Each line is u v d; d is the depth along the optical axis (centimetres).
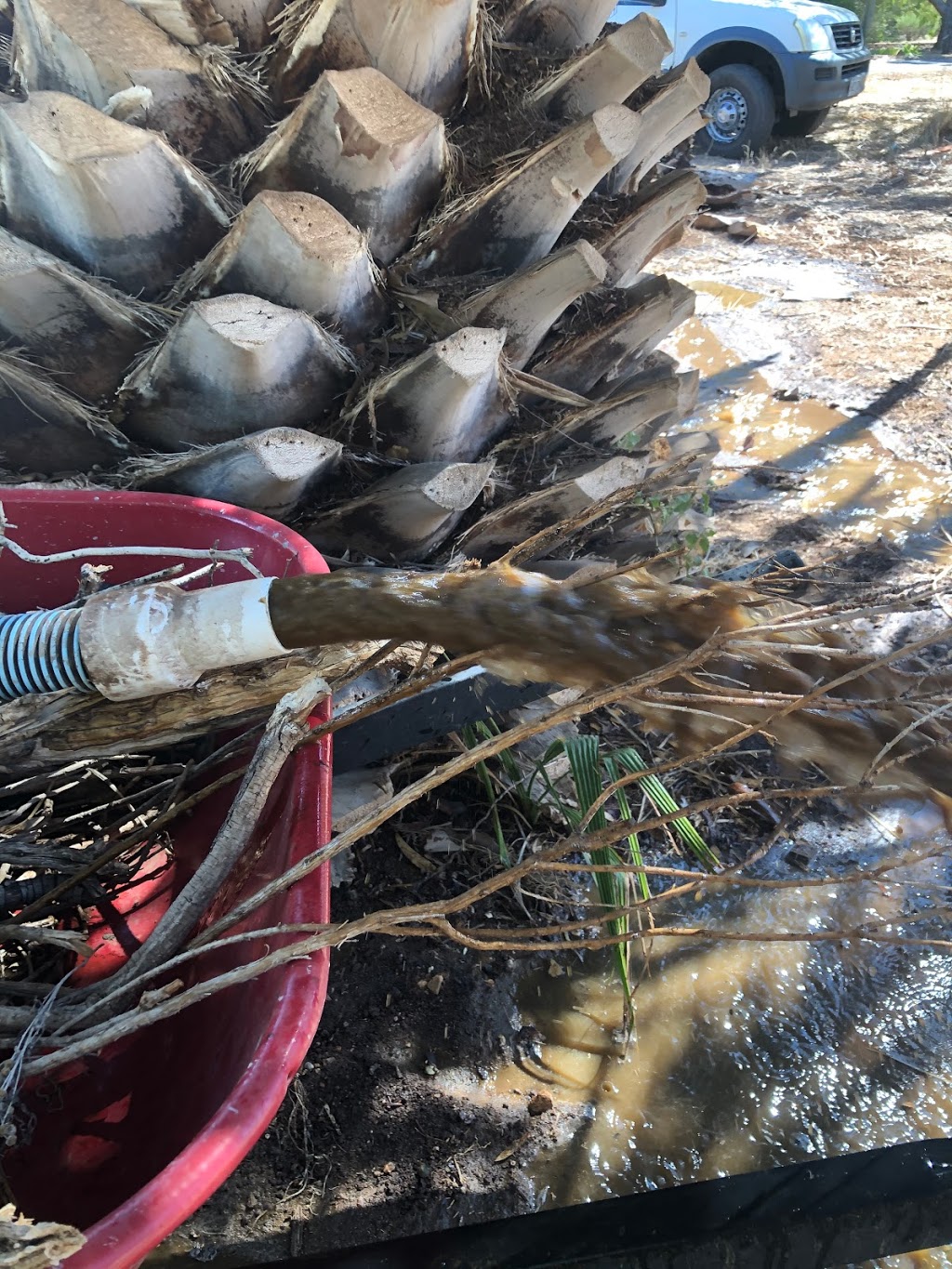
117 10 155
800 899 195
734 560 262
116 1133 108
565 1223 117
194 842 133
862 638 243
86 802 142
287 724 103
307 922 93
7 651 110
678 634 105
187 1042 108
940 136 805
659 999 175
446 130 182
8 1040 104
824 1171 122
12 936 109
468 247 183
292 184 165
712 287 498
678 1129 156
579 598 106
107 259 158
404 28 160
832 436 362
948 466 334
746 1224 115
